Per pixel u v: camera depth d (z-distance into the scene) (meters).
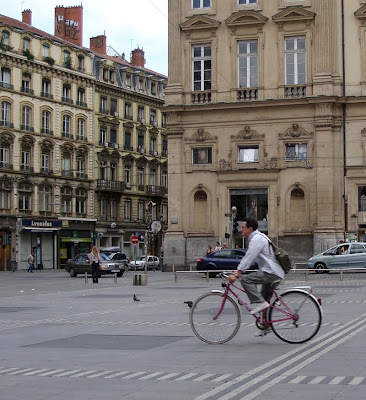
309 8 45.19
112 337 13.58
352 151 44.31
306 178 44.84
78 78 77.69
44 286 34.91
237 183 46.06
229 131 46.41
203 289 29.44
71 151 76.75
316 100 44.16
